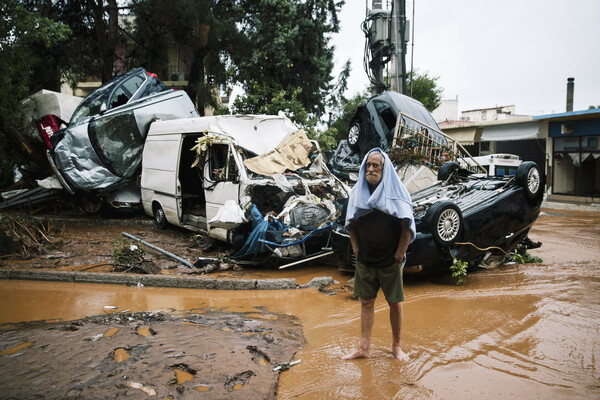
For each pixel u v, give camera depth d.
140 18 16.69
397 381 3.39
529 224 7.58
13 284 6.85
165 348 3.91
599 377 3.40
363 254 3.77
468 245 6.66
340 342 4.27
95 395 3.04
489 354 3.88
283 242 7.20
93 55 18.14
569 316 4.82
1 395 3.05
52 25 10.30
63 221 11.38
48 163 12.15
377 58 14.34
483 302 5.50
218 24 15.45
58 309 5.55
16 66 10.52
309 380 3.44
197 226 9.37
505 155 18.67
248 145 8.70
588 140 18.23
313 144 9.62
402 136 9.90
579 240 10.15
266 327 4.68
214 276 7.20
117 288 6.64
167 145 10.09
